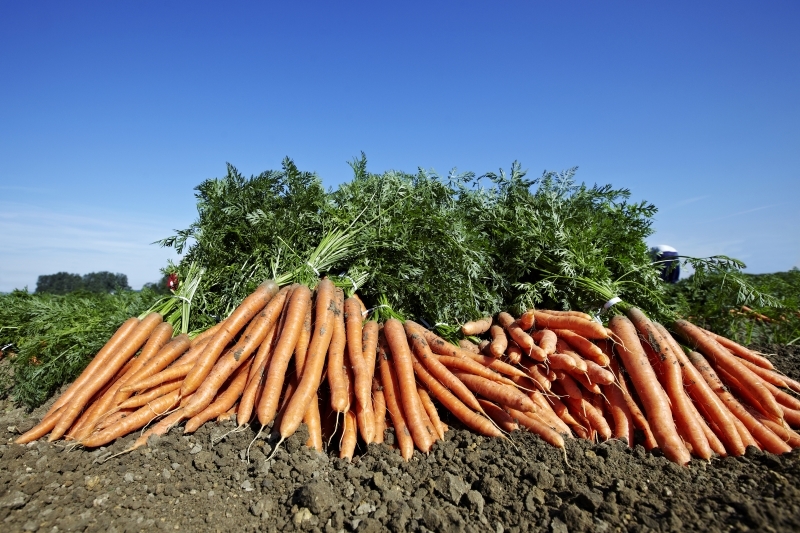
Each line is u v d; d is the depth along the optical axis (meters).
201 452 3.98
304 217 6.60
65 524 3.13
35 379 5.82
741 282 6.63
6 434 4.58
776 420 4.80
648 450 4.40
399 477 3.81
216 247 6.13
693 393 4.84
